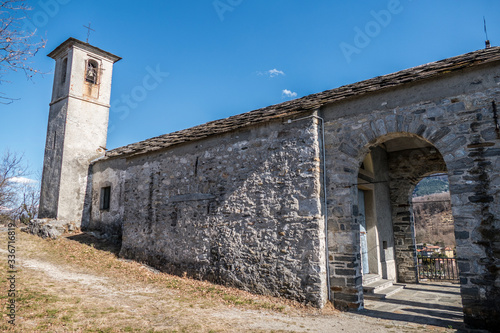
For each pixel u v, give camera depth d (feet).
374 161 33.35
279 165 25.34
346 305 21.79
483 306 17.43
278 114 26.45
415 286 31.89
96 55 53.16
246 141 27.84
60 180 47.34
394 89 21.99
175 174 33.06
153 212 34.24
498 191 17.75
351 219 22.40
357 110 23.27
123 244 36.81
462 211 18.60
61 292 21.99
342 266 22.29
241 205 27.02
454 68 19.72
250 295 24.45
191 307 21.11
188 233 30.42
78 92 50.55
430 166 33.81
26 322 16.01
